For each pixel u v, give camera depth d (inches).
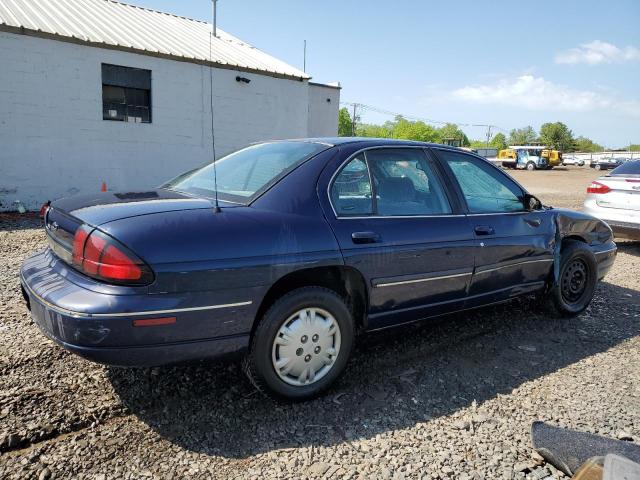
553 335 166.6
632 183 304.0
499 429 109.0
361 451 99.4
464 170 154.0
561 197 753.0
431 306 138.4
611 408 119.4
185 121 526.0
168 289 94.3
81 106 455.2
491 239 148.9
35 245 277.0
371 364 139.3
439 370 137.2
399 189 134.8
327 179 121.3
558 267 173.2
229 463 94.0
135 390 117.7
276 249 106.7
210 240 99.7
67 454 93.8
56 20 486.0
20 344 137.2
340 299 117.0
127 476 88.8
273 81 589.0
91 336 90.6
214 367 131.2
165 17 683.4
